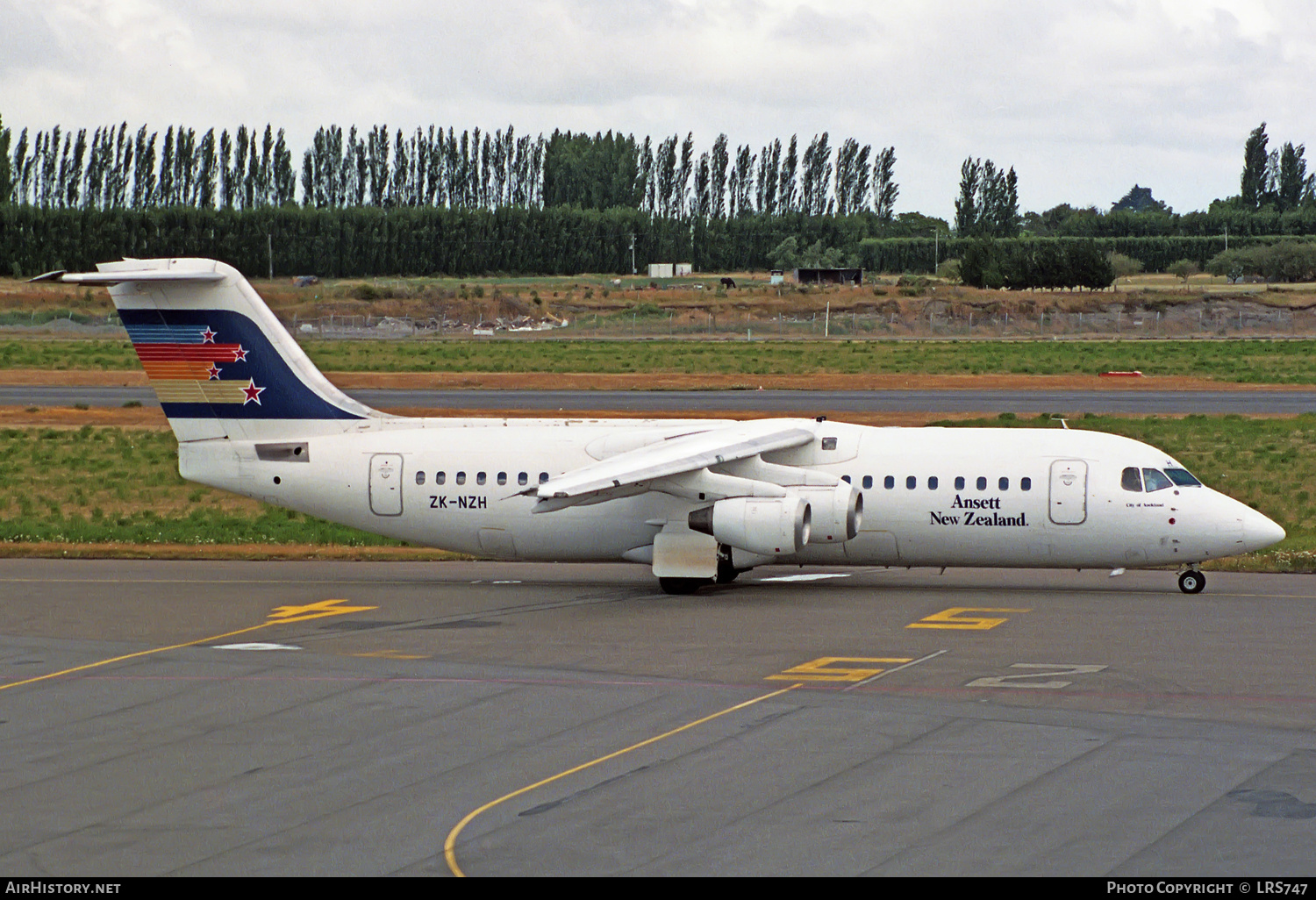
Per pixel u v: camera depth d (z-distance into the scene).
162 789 46.56
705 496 82.69
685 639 69.38
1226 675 60.09
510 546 87.62
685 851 40.09
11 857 40.44
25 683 61.44
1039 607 77.56
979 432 86.75
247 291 89.62
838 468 85.38
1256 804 43.38
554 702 57.09
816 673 61.56
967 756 48.75
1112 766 47.34
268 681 61.47
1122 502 81.62
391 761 49.34
